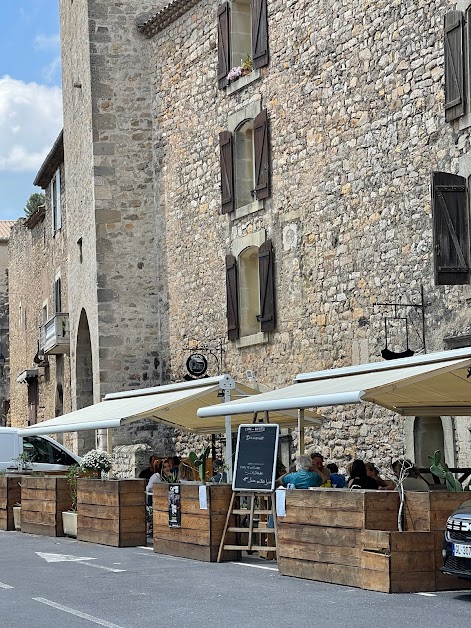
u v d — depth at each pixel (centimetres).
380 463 1828
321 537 1148
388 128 1830
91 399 3009
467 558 984
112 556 1451
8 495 2066
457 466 1631
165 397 1695
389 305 1788
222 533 1359
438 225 1598
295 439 2089
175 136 2616
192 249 2541
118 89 2733
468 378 1221
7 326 5547
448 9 1688
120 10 2750
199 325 2503
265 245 2192
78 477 1781
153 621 909
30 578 1228
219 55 2394
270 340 2188
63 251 3484
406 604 970
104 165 2711
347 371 1386
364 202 1892
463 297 1628
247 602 1004
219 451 2392
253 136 2253
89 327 2806
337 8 1977
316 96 2041
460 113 1636
